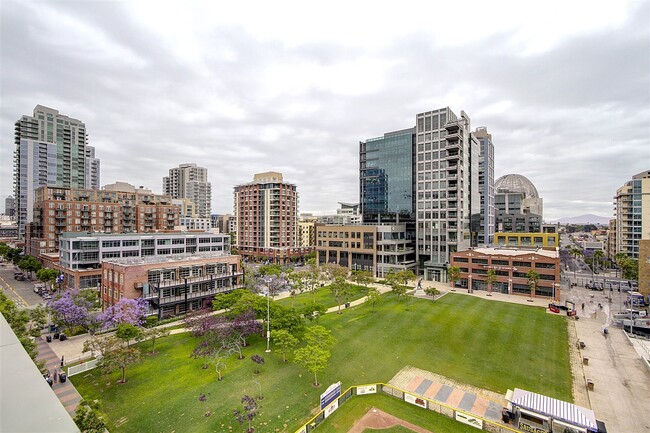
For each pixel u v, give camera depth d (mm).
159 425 29516
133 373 39062
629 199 131500
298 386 36344
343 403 33219
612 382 38000
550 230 175875
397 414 31453
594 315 65125
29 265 98375
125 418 30500
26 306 71312
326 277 97312
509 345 48094
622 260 109250
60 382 36812
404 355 44469
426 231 112375
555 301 74875
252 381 37219
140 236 94562
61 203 114625
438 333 52625
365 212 138875
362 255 116625
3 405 5680
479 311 66000
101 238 87250
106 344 38000
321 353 37188
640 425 30500
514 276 83312
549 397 33438
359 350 45938
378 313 64000
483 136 140250
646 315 63781
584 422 27156
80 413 24109
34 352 38188
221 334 43625
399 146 130125
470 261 90688
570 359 44125
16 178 182500
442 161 109250
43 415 5527
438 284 98312
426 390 35906
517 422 29922
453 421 30547
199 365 41250
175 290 64500
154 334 44719
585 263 154875
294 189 159375
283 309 50250
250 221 158000
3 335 9047
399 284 77062
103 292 67500
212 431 28781
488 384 37219
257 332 51000
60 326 50250
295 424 29797
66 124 195250
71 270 81375
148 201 148000
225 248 116750
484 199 133125
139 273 62094
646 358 44125
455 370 40406
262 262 149000
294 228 159250
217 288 71125
